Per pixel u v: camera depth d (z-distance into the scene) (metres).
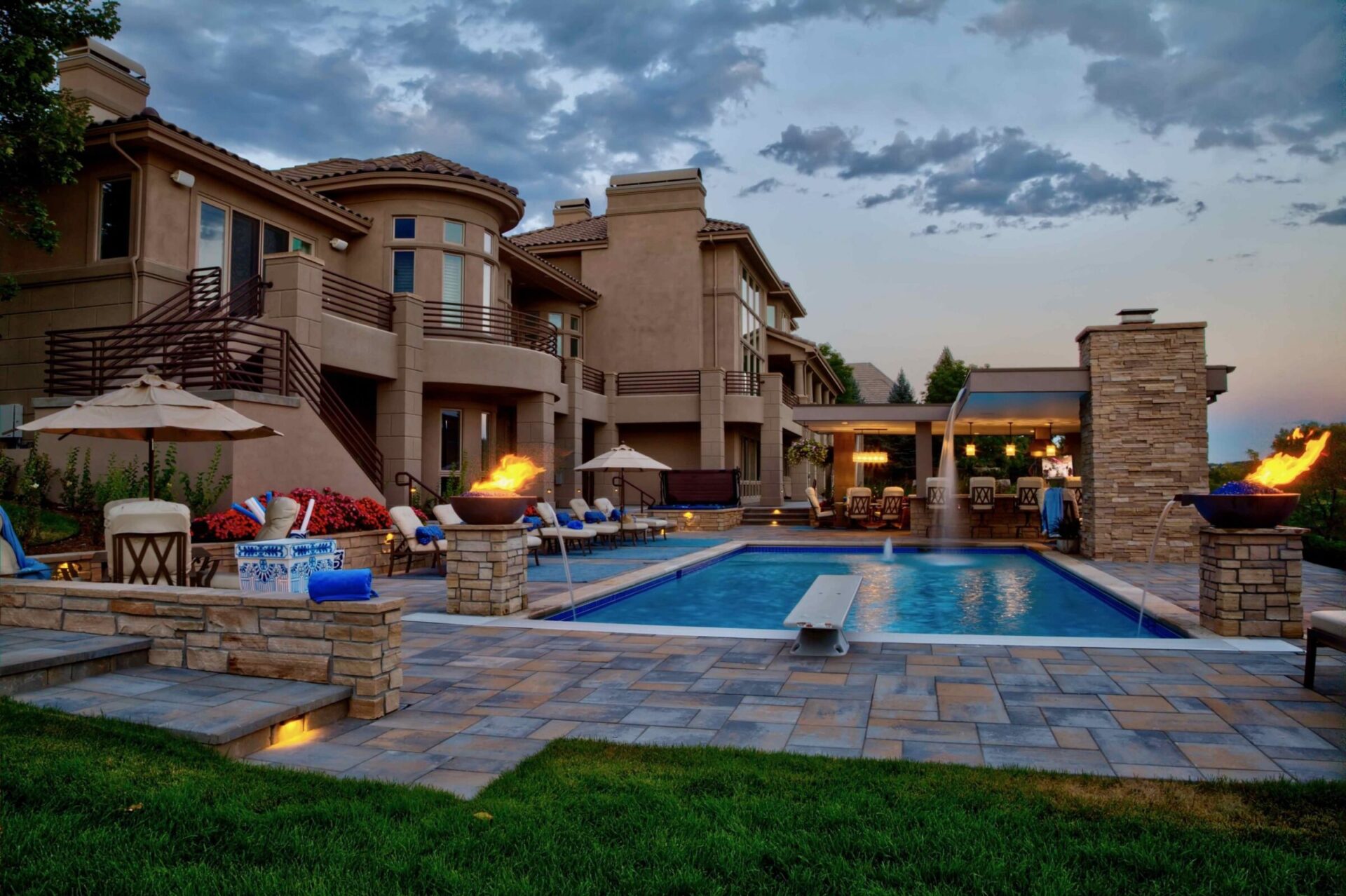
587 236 27.92
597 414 24.89
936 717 4.55
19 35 10.91
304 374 13.11
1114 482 13.09
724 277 26.86
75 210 13.50
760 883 2.59
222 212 14.50
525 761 3.80
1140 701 4.82
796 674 5.58
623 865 2.71
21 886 2.54
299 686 4.71
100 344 12.99
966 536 18.67
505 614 8.02
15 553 6.52
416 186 17.70
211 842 2.90
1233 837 2.89
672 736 4.27
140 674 4.97
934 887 2.56
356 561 11.70
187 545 7.06
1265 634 6.70
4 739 3.73
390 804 3.22
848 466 24.91
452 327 17.77
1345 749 3.96
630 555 14.80
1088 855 2.75
